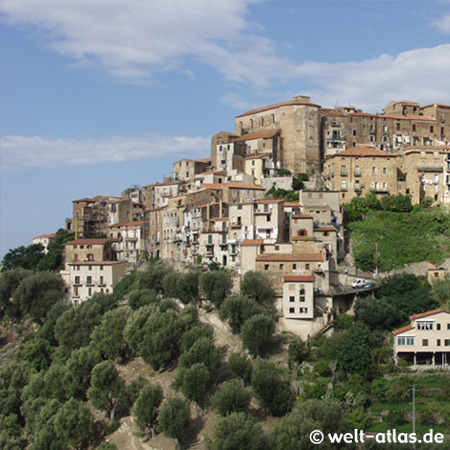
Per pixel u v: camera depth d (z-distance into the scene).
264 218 138.88
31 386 113.12
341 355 98.38
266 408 92.56
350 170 157.50
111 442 100.12
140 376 110.69
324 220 140.00
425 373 97.88
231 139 191.12
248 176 174.38
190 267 147.38
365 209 150.25
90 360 112.50
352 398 91.06
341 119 183.50
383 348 103.56
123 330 116.81
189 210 158.12
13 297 152.25
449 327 100.56
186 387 96.25
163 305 124.88
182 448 91.88
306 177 175.00
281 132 185.50
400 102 197.00
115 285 156.88
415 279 119.69
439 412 87.25
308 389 94.06
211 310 125.25
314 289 117.19
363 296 117.81
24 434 107.75
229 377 103.75
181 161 199.50
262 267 123.12
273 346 109.25
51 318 139.62
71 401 103.00
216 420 91.94
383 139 184.38
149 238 179.38
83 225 194.00
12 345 146.12
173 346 113.62
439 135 190.00
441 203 154.38
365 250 136.25
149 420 97.12
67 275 160.00
